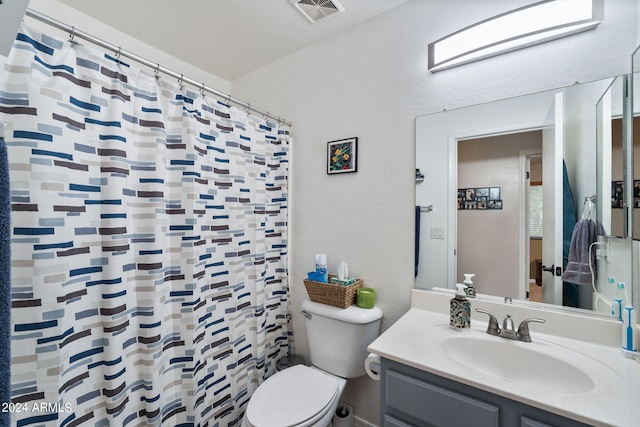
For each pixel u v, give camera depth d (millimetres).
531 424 716
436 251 1353
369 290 1513
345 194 1637
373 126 1534
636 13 950
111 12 1516
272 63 2004
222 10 1501
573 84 1049
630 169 927
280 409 1145
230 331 1475
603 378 793
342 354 1424
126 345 1027
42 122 816
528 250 1150
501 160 1198
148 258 1087
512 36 1113
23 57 791
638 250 899
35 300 808
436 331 1107
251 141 1606
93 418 954
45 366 820
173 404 1199
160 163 1117
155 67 1145
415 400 894
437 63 1300
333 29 1652
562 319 1042
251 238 1613
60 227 857
